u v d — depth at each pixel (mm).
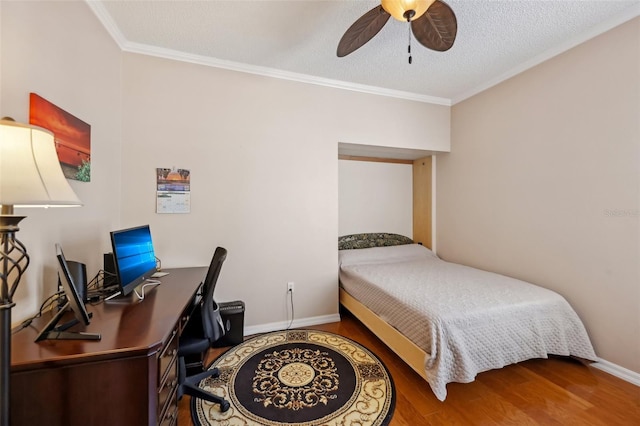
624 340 1871
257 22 1922
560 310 1982
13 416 894
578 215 2129
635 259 1828
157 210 2287
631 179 1843
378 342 2416
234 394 1732
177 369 1366
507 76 2650
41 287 1305
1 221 793
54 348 961
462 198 3232
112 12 1818
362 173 3730
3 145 785
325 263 2826
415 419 1536
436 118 3299
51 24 1386
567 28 1992
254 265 2578
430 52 2289
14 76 1164
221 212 2463
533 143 2455
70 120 1524
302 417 1551
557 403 1651
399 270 2781
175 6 1765
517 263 2604
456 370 1636
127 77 2203
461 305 1823
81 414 944
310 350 2264
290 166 2676
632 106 1832
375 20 1495
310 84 2738
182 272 2162
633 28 1813
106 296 1548
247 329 2572
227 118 2467
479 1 1710
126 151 2209
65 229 1504
